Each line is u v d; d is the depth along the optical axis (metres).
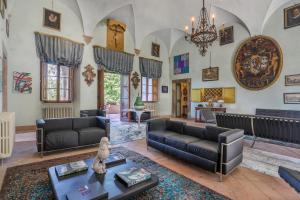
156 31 8.71
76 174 1.88
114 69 7.36
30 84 5.40
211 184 2.33
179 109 10.30
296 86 5.66
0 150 2.98
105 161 2.17
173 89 10.01
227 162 2.38
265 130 3.84
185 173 2.66
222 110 7.23
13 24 5.07
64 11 6.04
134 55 8.19
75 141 3.58
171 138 3.20
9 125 3.05
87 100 6.61
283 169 1.93
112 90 13.05
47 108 5.74
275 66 6.11
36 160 3.05
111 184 1.70
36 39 5.43
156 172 2.65
